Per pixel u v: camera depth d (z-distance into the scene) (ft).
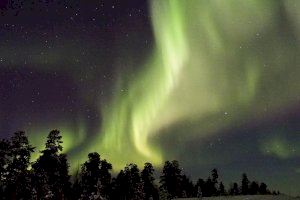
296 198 239.91
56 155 122.83
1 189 101.60
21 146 104.99
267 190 324.39
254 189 327.26
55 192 127.24
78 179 160.97
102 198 156.46
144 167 237.66
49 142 122.62
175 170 272.10
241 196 281.95
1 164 101.40
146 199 222.69
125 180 198.49
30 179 108.88
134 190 205.87
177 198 262.88
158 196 234.99
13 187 101.71
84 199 150.82
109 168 165.58
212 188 305.73
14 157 103.65
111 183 185.06
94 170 162.30
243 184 331.98
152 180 235.20
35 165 119.14
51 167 120.78
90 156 165.37
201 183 309.63
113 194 187.21
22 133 105.70
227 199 263.49
